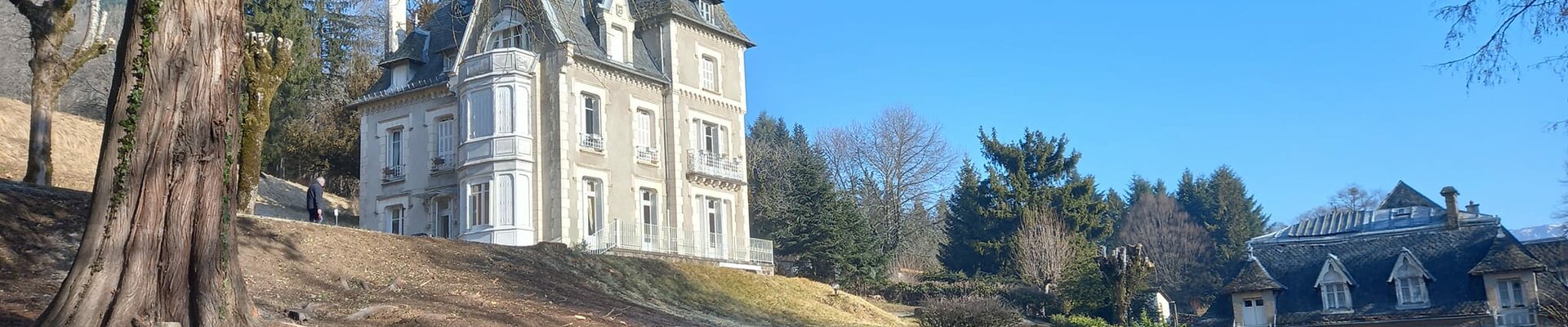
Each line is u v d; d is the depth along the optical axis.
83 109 44.03
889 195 60.41
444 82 33.09
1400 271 37.53
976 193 57.12
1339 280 38.16
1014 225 55.41
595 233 30.17
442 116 33.47
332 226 20.44
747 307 24.44
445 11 35.56
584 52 31.67
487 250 22.27
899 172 60.78
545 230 30.28
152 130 9.52
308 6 47.78
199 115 9.75
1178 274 68.50
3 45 42.53
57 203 17.48
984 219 55.97
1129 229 73.38
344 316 13.17
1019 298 41.94
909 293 44.00
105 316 9.19
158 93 9.56
